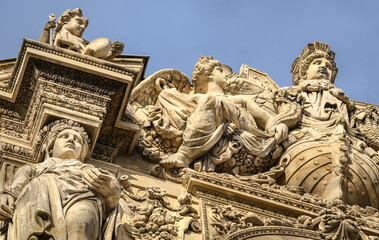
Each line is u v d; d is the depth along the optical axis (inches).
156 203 294.7
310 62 396.5
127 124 315.0
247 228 295.0
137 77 339.3
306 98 372.2
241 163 329.1
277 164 338.0
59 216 249.9
